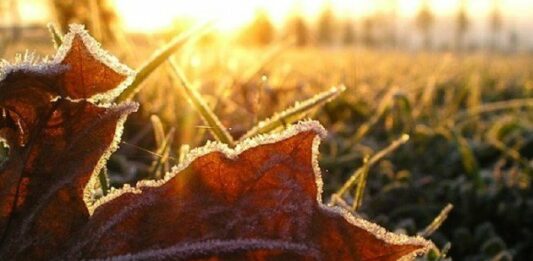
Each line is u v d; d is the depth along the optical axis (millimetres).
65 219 198
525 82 1960
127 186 201
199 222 197
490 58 5324
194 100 368
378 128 953
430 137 847
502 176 667
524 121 937
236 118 694
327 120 983
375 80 1988
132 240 196
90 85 196
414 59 4262
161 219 197
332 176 653
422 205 574
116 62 195
